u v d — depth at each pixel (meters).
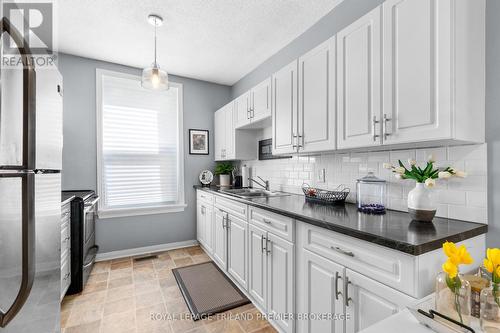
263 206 1.73
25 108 0.74
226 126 3.21
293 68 1.92
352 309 1.11
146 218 3.14
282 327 1.56
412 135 1.14
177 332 1.62
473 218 1.20
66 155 2.70
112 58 2.81
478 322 0.71
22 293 0.70
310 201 1.88
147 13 1.98
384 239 0.95
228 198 2.33
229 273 2.35
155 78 2.06
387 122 1.24
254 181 3.09
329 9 1.96
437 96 1.05
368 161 1.72
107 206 2.93
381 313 0.99
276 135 2.12
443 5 1.03
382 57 1.27
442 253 0.95
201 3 1.87
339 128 1.52
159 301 1.98
